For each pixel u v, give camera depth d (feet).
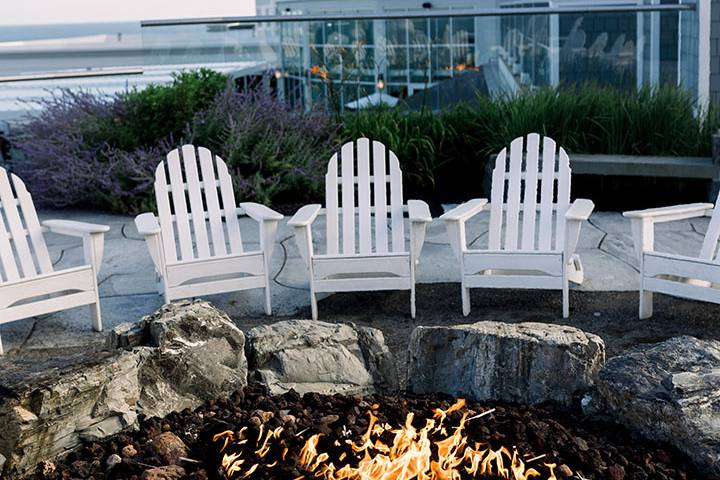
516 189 17.54
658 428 9.62
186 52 29.89
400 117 27.48
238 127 25.40
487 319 16.34
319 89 29.66
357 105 29.22
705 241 16.08
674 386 9.60
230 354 11.25
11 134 28.27
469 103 28.58
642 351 10.54
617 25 28.35
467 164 26.78
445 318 16.49
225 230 22.57
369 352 11.74
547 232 17.25
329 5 33.81
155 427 10.27
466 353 11.14
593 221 22.49
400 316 16.66
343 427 9.89
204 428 10.12
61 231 16.60
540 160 24.22
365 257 16.39
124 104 26.86
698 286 15.21
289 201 25.48
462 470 9.09
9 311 15.37
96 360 10.16
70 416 9.76
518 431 9.75
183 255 17.52
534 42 28.76
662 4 28.71
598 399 10.37
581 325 15.89
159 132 26.43
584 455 9.29
